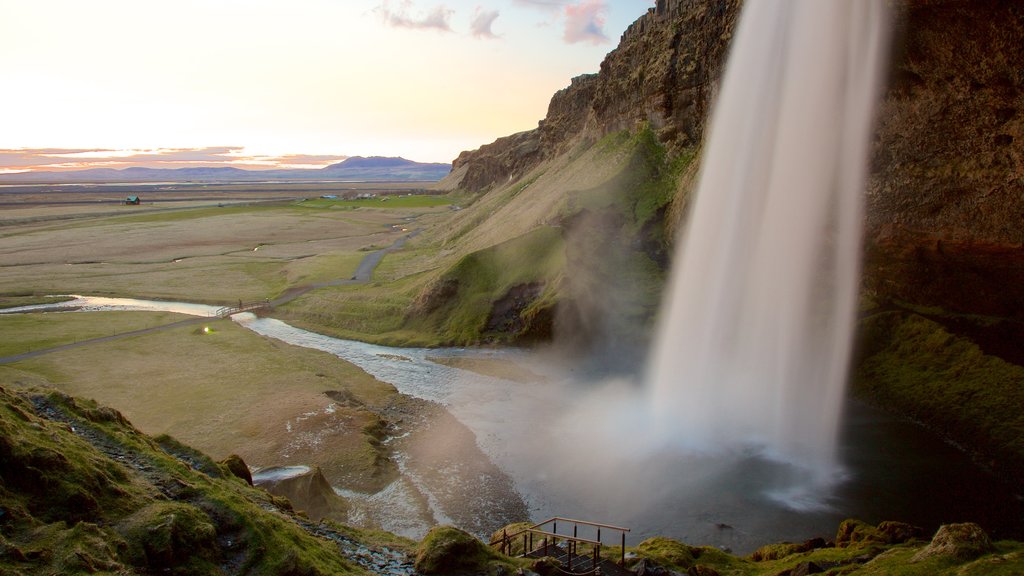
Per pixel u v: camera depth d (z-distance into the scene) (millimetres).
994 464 44500
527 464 45938
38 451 21141
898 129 57906
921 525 37500
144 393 57906
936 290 63344
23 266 130500
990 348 56062
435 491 41562
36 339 76750
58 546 18047
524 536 30516
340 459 44719
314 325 91250
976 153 53781
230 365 67562
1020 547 25844
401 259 130125
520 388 63812
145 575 18844
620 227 97812
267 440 47438
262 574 20812
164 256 142875
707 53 101875
